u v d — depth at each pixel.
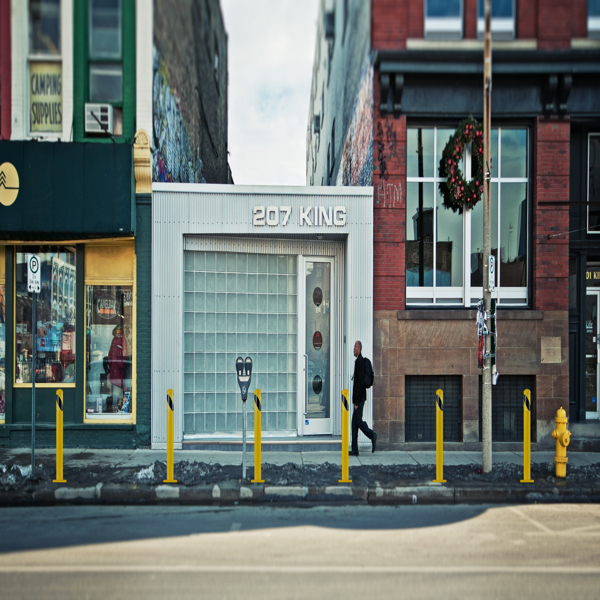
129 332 9.73
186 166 12.67
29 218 8.95
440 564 5.00
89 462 8.41
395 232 9.93
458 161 9.97
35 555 5.16
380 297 9.89
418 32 9.77
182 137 12.20
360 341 9.70
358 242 9.80
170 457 7.38
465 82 9.88
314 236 10.05
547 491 7.29
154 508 6.74
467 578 4.70
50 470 7.79
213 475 7.71
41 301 9.77
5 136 9.38
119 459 8.64
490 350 7.95
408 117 10.03
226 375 10.12
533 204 10.18
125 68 9.48
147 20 9.53
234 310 10.14
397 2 9.76
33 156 8.98
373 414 9.80
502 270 10.36
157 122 9.97
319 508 6.80
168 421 7.45
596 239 10.30
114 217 9.05
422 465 8.43
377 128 9.92
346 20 13.34
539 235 10.04
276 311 10.30
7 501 6.87
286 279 10.33
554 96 9.92
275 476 7.66
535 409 9.98
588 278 10.60
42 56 9.50
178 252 9.57
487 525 6.16
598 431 10.05
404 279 9.95
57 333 9.77
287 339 10.33
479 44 9.57
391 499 7.15
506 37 9.82
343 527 6.05
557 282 10.04
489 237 7.96
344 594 4.36
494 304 7.96
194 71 13.60
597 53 9.57
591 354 10.60
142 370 9.46
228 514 6.52
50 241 9.52
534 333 9.96
